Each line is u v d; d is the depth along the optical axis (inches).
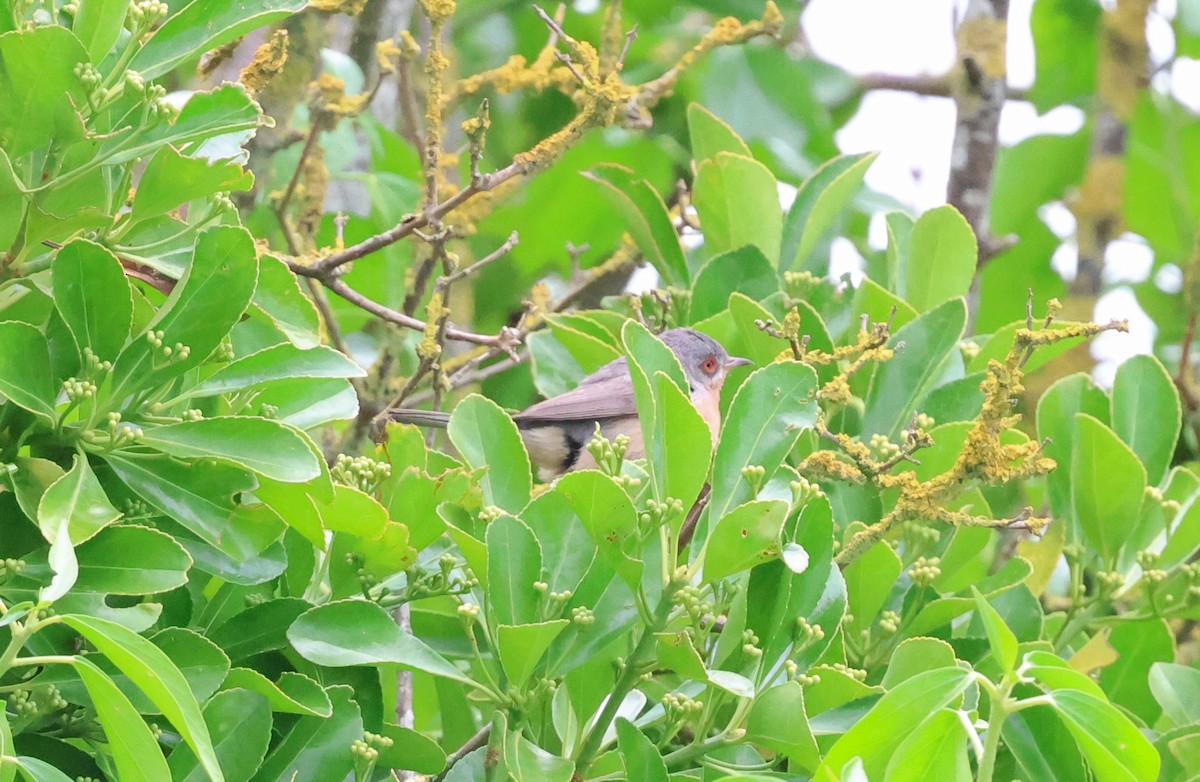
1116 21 632.4
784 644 297.9
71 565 215.2
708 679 270.5
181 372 261.3
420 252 493.0
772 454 297.0
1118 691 386.6
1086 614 379.2
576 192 741.3
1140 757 228.5
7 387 248.5
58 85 250.8
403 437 322.7
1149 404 397.1
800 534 298.2
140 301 281.1
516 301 745.6
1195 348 691.4
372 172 581.6
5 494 257.3
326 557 319.6
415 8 607.8
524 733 289.1
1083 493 376.2
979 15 545.0
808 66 796.0
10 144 257.0
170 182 262.7
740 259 433.7
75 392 249.1
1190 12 677.3
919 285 435.5
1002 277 729.0
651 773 270.4
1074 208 625.0
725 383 436.8
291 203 491.2
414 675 457.4
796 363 304.8
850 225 777.6
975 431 310.8
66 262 254.4
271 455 253.8
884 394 390.9
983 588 361.4
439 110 384.2
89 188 265.6
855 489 372.5
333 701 280.5
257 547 258.7
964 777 232.4
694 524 326.3
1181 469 403.5
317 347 276.5
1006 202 727.7
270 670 294.7
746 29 426.6
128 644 209.2
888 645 349.1
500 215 741.9
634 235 470.9
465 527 307.1
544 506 299.9
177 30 275.0
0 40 245.6
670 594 278.7
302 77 448.5
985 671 344.8
